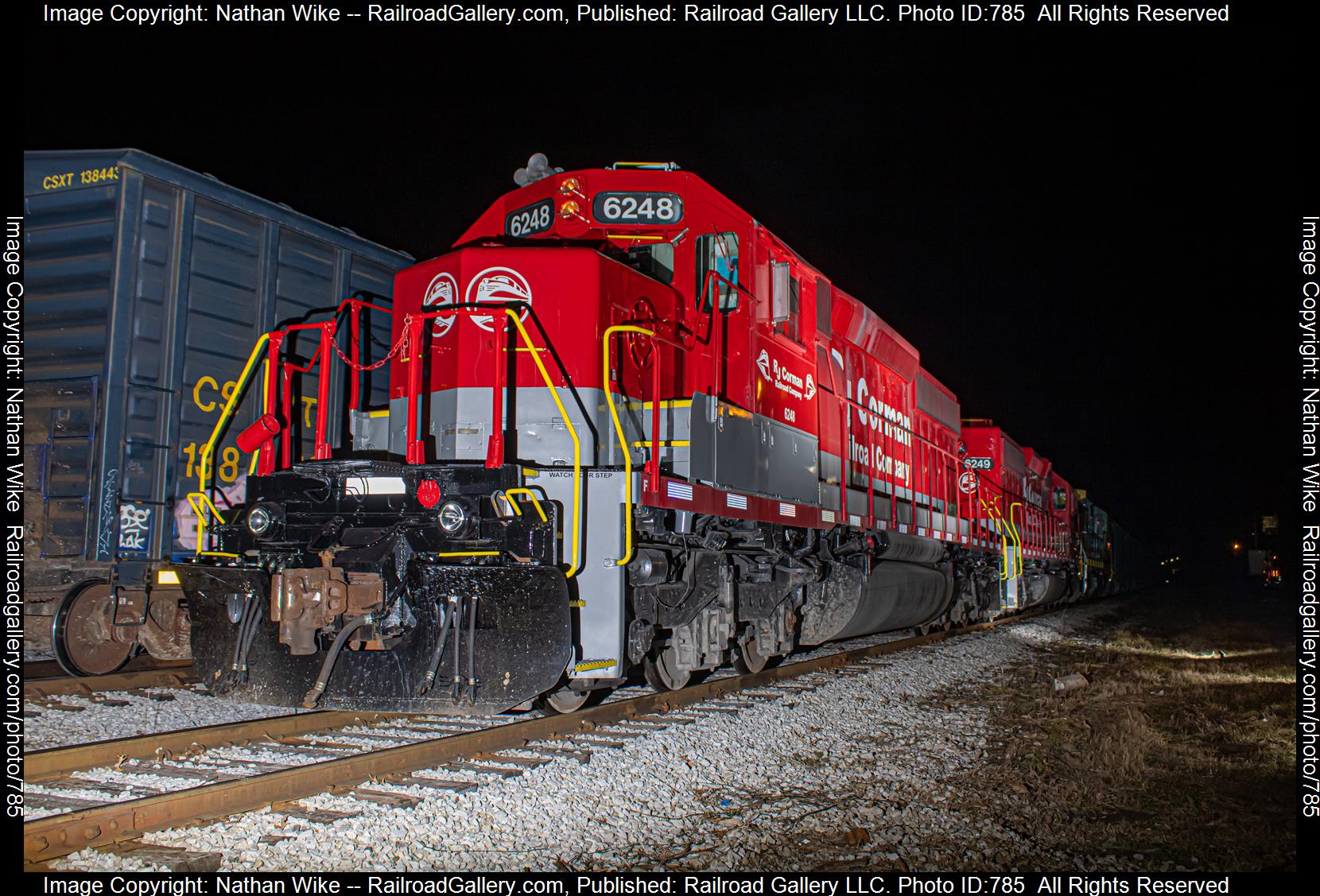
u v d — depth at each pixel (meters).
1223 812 4.69
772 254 7.90
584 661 5.45
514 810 4.19
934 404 14.17
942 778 5.15
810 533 8.68
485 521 5.08
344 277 8.07
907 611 11.85
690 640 6.93
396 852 3.64
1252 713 7.39
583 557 5.50
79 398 6.67
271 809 4.00
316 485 5.50
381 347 8.44
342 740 5.44
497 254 6.22
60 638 6.61
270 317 7.42
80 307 6.67
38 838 3.39
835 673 8.94
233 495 7.16
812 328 8.80
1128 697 8.20
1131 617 21.14
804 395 8.52
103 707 5.96
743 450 7.11
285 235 7.57
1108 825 4.42
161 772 4.53
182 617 6.98
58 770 4.49
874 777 5.11
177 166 6.77
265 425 6.02
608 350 5.70
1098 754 5.64
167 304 6.75
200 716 5.94
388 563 5.07
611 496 5.53
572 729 5.75
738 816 4.37
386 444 6.78
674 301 6.95
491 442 5.31
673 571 6.49
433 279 6.48
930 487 13.10
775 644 8.23
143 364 6.61
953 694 8.23
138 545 6.59
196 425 6.94
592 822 4.16
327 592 5.12
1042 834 4.27
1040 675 9.70
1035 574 20.00
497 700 4.96
